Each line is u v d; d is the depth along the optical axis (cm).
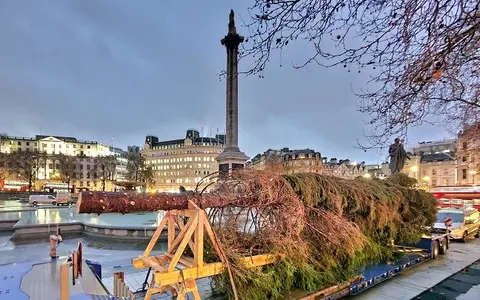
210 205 446
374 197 710
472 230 1378
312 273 530
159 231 477
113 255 1083
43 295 436
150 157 12125
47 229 1523
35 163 7019
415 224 894
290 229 507
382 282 687
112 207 358
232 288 431
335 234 563
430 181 5553
